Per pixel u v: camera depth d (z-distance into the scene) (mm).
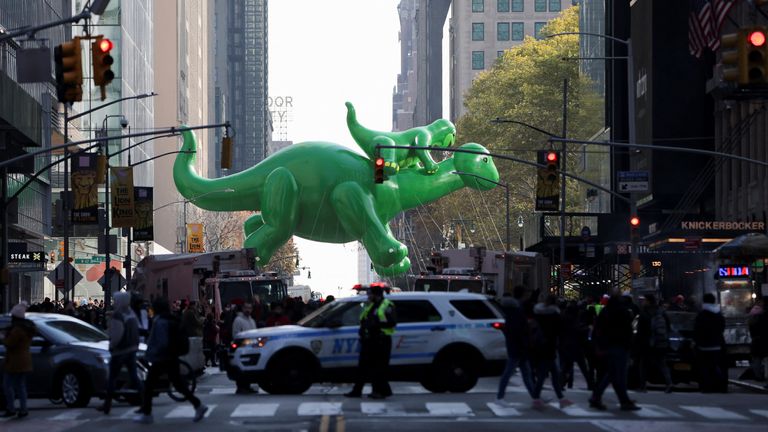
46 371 30609
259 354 33062
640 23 88875
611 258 77438
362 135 73750
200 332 42844
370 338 30984
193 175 77250
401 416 26484
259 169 76375
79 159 62969
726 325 43750
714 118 84812
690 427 24141
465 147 75125
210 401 31625
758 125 75000
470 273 58719
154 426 25297
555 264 86312
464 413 27141
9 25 77188
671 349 36625
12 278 84125
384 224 75125
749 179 77812
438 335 33094
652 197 86812
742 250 51406
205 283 61969
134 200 70812
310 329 33312
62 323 31812
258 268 74500
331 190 74375
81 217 62844
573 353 34250
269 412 27953
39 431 24656
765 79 28797
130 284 68938
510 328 28688
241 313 39531
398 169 73938
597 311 45469
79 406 30562
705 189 86438
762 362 40562
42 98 87500
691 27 65750
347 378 33250
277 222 74000
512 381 40500
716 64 79938
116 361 28109
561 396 28047
